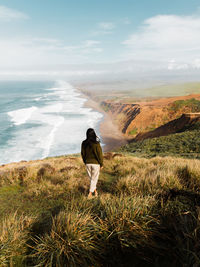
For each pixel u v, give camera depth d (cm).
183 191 346
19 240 236
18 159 3244
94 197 389
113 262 199
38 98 13238
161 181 394
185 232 217
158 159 922
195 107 6269
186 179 414
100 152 387
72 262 196
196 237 197
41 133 4762
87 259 206
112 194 417
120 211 256
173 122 4825
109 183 530
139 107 7119
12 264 204
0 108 8844
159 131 4938
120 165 756
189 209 268
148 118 6291
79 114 7781
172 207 278
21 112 7644
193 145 2100
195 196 320
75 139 4394
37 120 6256
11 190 498
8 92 18525
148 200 298
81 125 5894
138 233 226
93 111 8912
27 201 411
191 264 176
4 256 210
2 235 237
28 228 271
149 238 221
